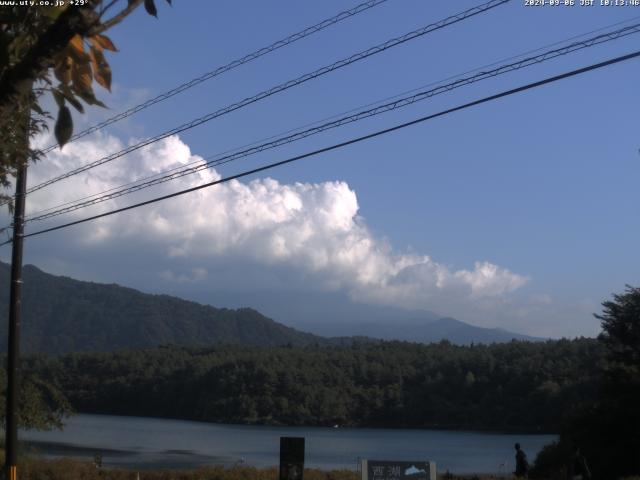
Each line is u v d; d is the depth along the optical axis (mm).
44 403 34156
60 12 4754
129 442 81688
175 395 138625
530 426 106125
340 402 129375
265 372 134500
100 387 143000
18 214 19484
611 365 41469
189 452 70312
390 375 135500
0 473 27781
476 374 125125
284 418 128250
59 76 4617
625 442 37375
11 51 4734
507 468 58375
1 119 4582
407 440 92688
